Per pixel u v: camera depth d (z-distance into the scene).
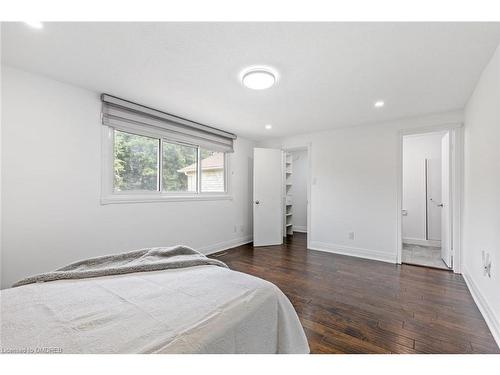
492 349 1.51
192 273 1.34
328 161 4.02
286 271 3.00
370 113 3.12
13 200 1.98
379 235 3.51
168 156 3.30
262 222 4.47
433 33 1.52
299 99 2.64
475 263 2.30
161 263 1.40
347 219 3.81
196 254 1.64
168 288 1.14
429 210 4.44
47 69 2.01
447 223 3.15
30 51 1.74
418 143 4.54
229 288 1.14
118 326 0.83
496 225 1.72
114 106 2.59
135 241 2.82
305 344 1.26
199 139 3.68
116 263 1.48
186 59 1.85
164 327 0.83
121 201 2.69
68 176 2.28
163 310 0.94
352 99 2.63
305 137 4.31
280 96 2.56
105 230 2.55
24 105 2.03
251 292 1.11
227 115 3.22
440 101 2.68
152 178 3.10
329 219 4.00
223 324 0.87
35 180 2.09
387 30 1.50
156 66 1.96
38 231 2.10
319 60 1.85
